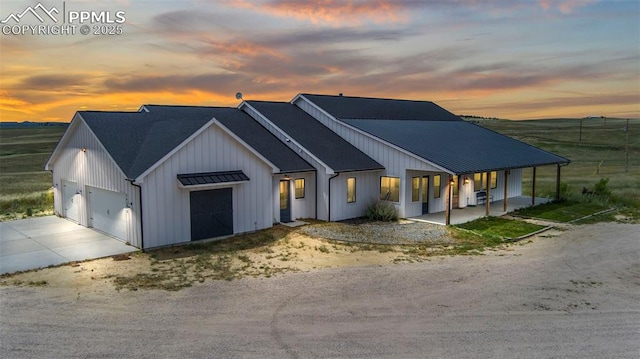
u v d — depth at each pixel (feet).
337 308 32.01
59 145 64.03
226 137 53.16
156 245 47.98
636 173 146.20
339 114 77.46
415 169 62.69
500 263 44.39
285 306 32.30
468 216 67.00
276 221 60.23
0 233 55.77
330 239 52.75
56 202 69.10
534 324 29.50
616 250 49.93
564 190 90.22
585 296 35.19
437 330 28.40
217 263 42.91
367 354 25.04
